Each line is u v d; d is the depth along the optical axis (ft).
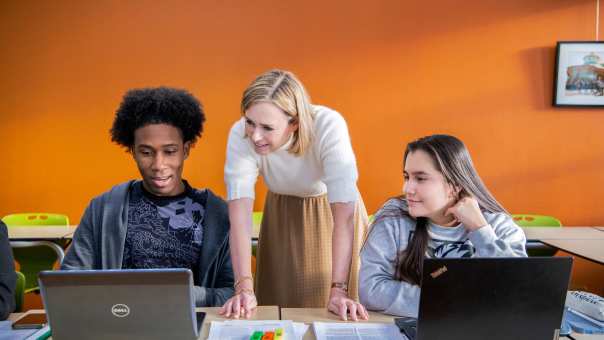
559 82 12.25
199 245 5.27
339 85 12.46
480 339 3.39
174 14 12.34
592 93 12.25
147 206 5.26
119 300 3.37
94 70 12.41
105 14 12.31
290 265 6.05
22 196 12.59
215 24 12.37
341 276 4.81
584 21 12.25
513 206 12.58
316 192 5.90
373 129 12.51
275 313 4.58
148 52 12.39
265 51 12.44
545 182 12.55
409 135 12.52
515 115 12.44
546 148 12.50
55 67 12.38
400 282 4.72
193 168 12.64
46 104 12.44
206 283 5.24
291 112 4.47
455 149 4.86
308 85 12.47
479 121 12.46
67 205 12.64
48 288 3.34
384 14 12.35
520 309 3.37
